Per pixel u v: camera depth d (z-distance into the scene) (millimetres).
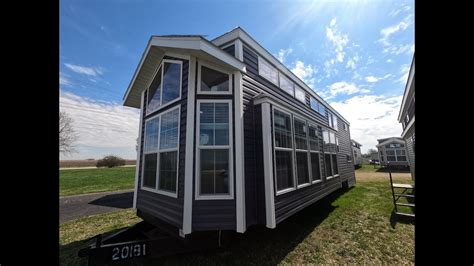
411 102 7254
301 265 3098
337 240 3982
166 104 4031
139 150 5020
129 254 2730
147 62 4609
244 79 4117
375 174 18344
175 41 3508
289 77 6492
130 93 5797
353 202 7270
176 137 3621
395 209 5695
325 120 9281
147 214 4254
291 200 4320
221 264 3102
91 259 2543
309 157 5543
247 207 3443
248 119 3926
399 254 3426
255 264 3109
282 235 4238
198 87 3535
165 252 2943
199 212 3162
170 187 3586
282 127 4434
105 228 5027
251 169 3729
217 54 3430
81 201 8727
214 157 3416
